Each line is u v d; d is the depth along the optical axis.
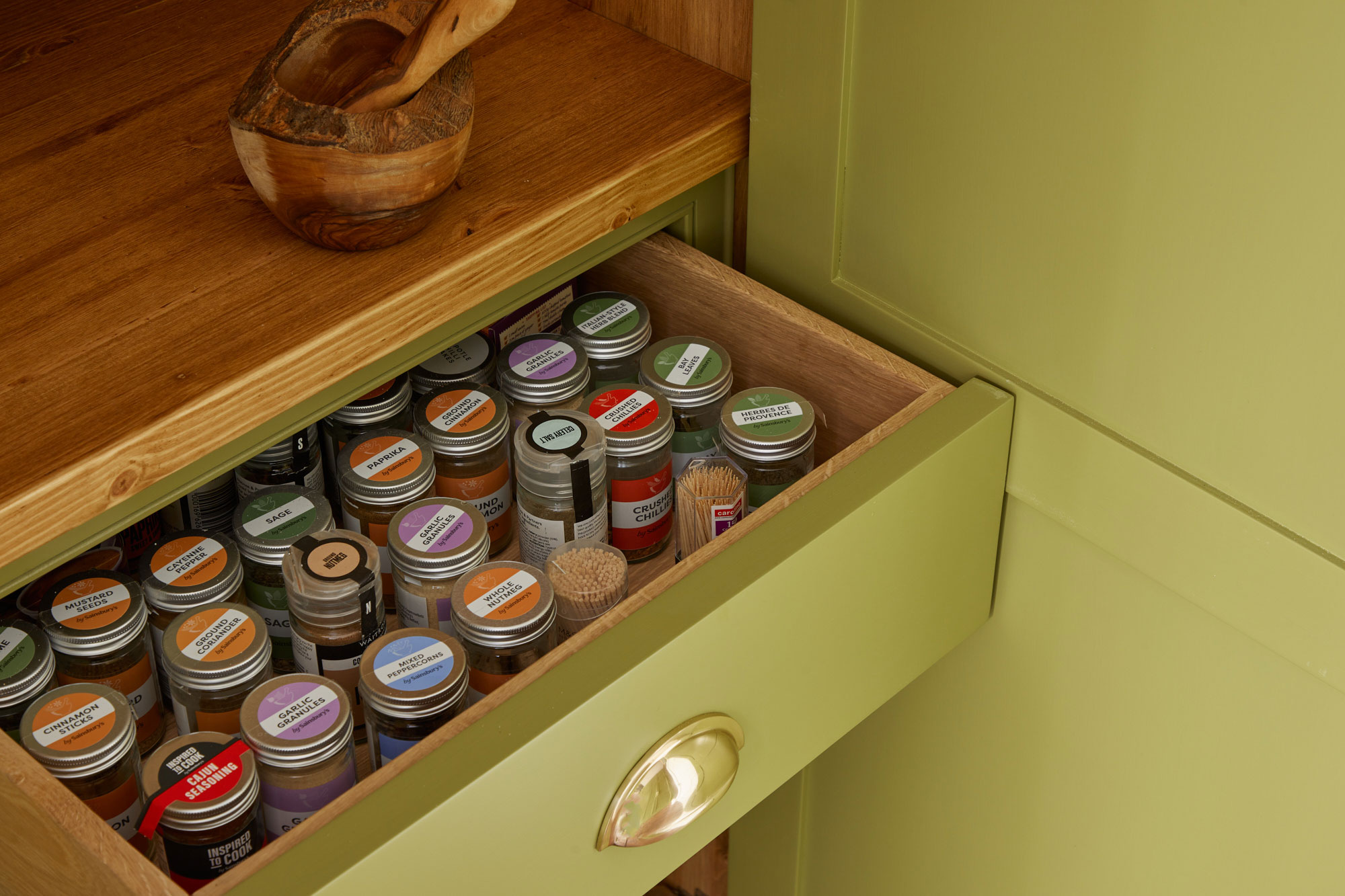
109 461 0.65
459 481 0.92
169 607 0.82
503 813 0.64
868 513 0.74
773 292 0.92
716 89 0.92
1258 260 0.67
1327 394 0.67
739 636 0.71
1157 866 0.93
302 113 0.72
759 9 0.84
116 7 1.00
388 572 0.90
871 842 1.17
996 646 0.96
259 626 0.80
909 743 1.07
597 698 0.65
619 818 0.70
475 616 0.79
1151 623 0.84
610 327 0.96
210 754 0.72
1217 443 0.74
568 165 0.84
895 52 0.78
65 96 0.91
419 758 0.62
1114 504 0.81
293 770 0.74
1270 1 0.60
